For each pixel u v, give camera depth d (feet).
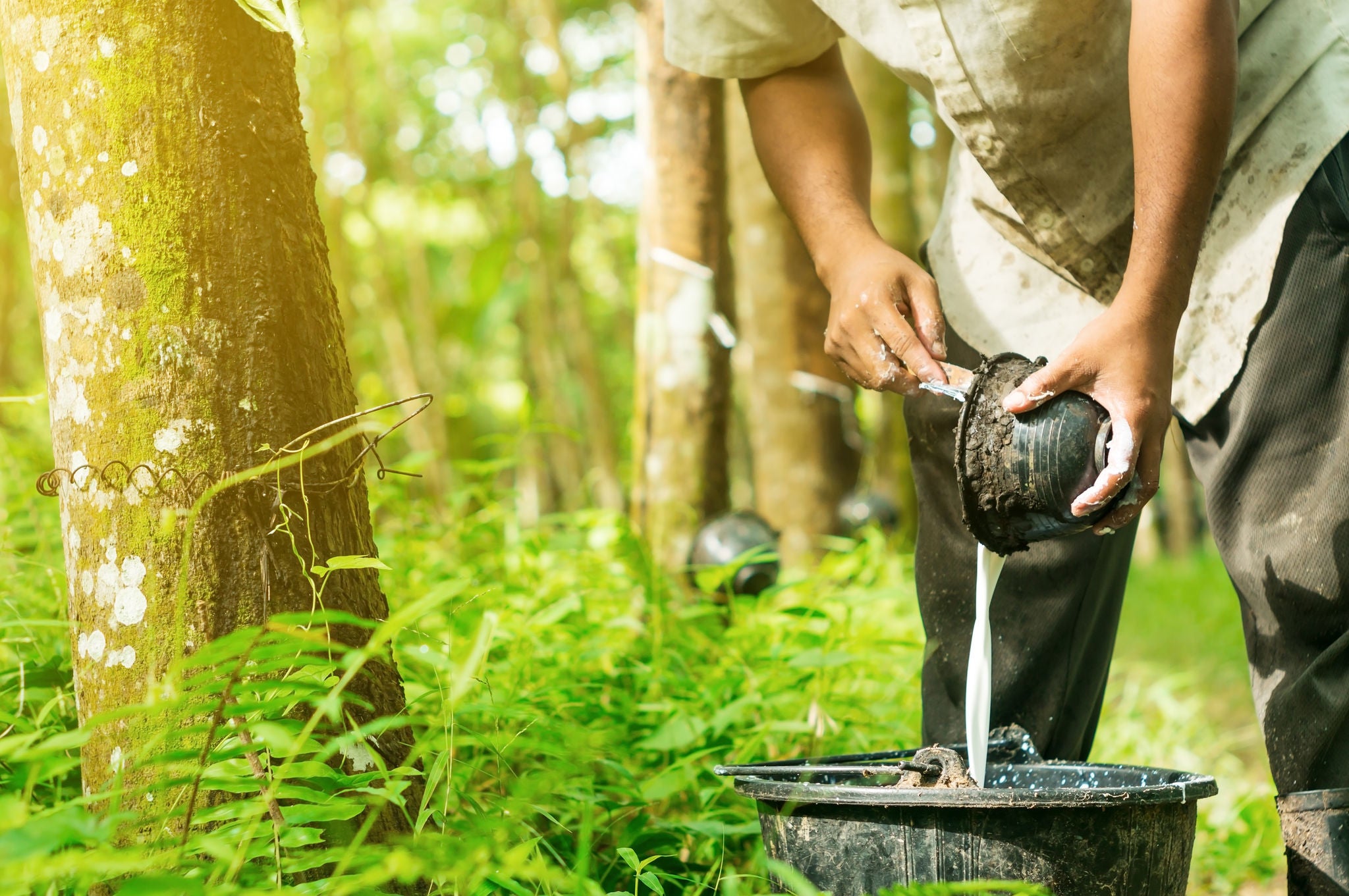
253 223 5.41
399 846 4.48
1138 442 4.88
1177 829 5.06
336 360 5.81
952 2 5.88
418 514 10.93
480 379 55.26
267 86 5.55
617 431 56.49
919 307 5.76
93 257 5.26
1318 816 5.42
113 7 5.24
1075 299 6.58
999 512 5.18
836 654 8.29
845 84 6.84
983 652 6.09
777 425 18.63
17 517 8.93
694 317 13.65
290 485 5.41
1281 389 5.66
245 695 4.99
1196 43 4.98
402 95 47.55
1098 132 6.09
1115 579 6.86
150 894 3.33
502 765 6.31
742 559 10.20
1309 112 5.72
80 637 5.39
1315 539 5.52
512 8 38.73
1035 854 4.72
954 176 7.13
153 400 5.24
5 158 27.96
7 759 5.54
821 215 6.31
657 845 7.07
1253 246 5.78
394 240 49.57
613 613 10.93
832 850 5.02
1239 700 16.40
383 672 5.71
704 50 6.73
